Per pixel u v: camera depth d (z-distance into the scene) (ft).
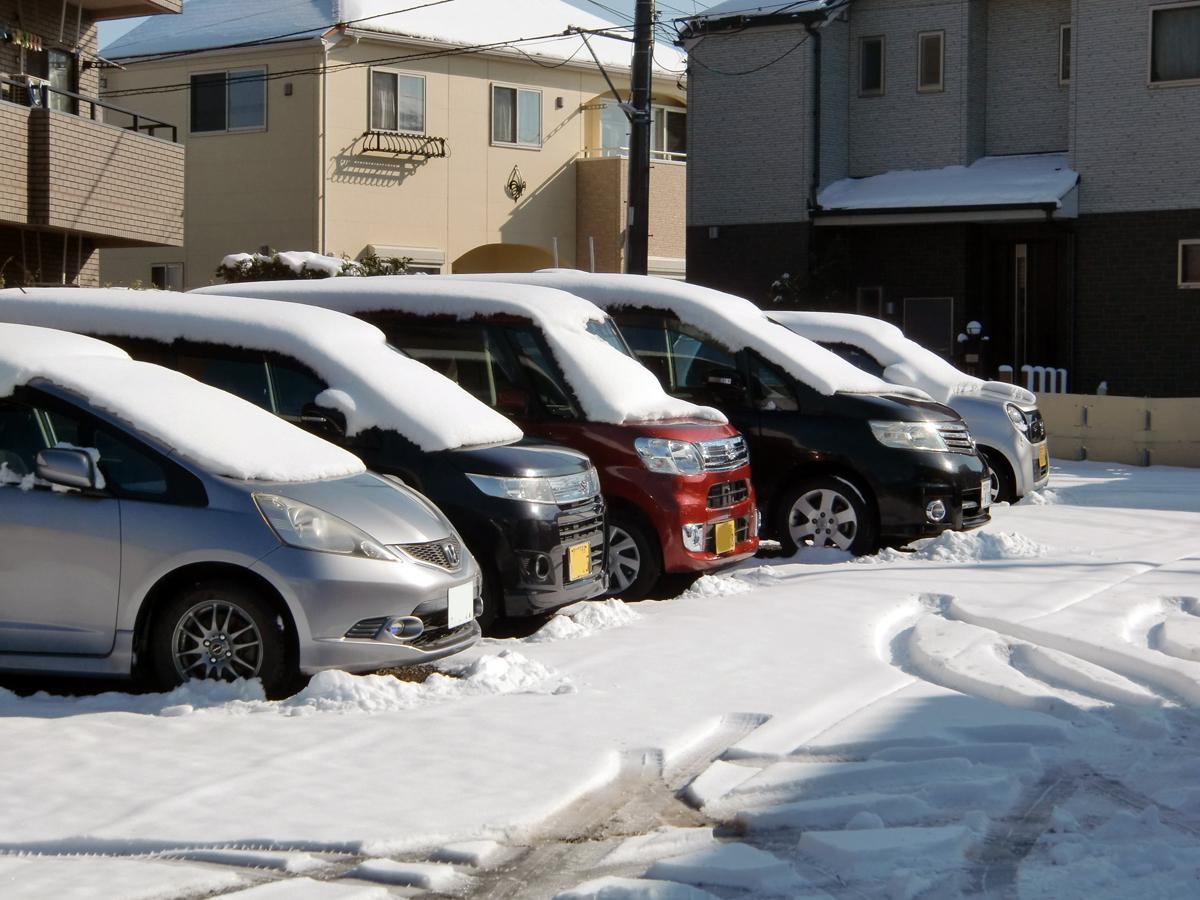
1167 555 39.24
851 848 16.60
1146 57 81.56
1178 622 29.81
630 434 32.40
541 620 29.94
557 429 32.71
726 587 33.30
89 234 67.36
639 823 18.06
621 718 22.20
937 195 85.87
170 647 22.89
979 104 90.89
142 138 69.21
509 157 112.57
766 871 15.92
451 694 23.40
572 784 18.90
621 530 32.42
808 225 90.63
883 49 92.07
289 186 103.50
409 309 34.53
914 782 19.40
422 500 25.79
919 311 89.30
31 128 62.90
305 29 102.83
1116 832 17.54
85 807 17.61
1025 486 50.37
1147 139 81.87
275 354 29.84
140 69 108.06
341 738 20.67
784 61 91.15
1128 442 66.54
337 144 103.35
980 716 22.45
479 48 108.47
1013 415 50.16
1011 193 83.10
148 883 15.35
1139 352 82.64
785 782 19.26
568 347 33.32
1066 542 41.60
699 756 20.92
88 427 23.76
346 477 25.03
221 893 15.23
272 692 22.77
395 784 18.71
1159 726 21.88
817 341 49.83
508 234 113.09
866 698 23.85
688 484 32.45
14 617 23.03
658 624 29.30
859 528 38.58
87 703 22.54
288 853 16.30
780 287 89.04
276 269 73.77
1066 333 85.46
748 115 92.68
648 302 39.91
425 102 107.45
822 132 91.45
